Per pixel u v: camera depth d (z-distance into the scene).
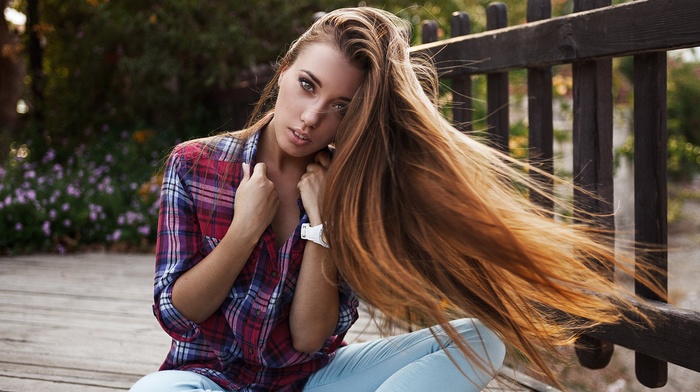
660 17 2.03
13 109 8.36
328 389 1.84
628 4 2.13
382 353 1.85
